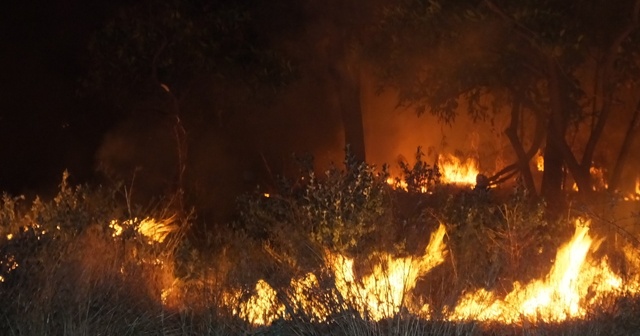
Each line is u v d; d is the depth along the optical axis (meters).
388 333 6.12
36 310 6.36
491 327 6.59
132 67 11.88
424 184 8.45
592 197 10.35
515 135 11.31
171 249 8.23
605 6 10.30
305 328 6.43
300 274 6.75
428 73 10.67
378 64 11.31
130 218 8.66
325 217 7.22
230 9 11.73
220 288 7.05
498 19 9.70
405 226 7.67
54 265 6.68
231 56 11.94
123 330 6.60
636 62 10.72
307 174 9.41
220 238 8.61
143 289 7.16
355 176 7.77
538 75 10.34
